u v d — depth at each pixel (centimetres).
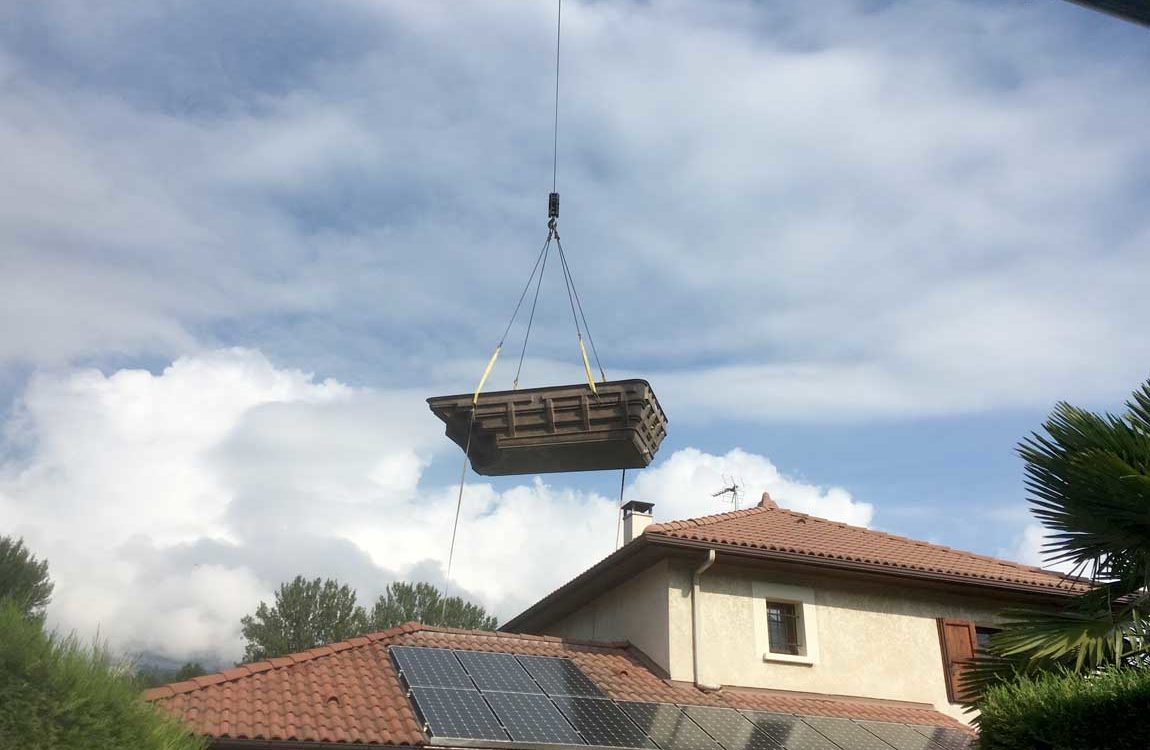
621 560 1762
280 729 1240
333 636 4353
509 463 1513
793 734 1496
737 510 2100
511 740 1288
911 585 1847
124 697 736
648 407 1455
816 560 1745
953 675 1812
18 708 662
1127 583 1252
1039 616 1308
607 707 1467
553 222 1678
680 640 1672
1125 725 984
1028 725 1063
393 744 1241
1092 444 1215
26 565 3325
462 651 1595
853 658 1772
